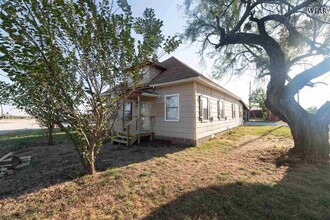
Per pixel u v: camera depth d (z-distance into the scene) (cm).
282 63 551
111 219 250
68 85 340
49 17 267
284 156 549
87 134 419
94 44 311
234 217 250
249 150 658
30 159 570
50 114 379
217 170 440
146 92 861
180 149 693
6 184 376
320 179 379
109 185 354
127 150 689
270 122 2342
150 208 275
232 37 616
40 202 298
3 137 1104
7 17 230
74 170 444
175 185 353
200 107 838
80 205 286
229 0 600
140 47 338
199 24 679
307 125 538
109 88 388
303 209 266
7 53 245
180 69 921
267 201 289
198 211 265
